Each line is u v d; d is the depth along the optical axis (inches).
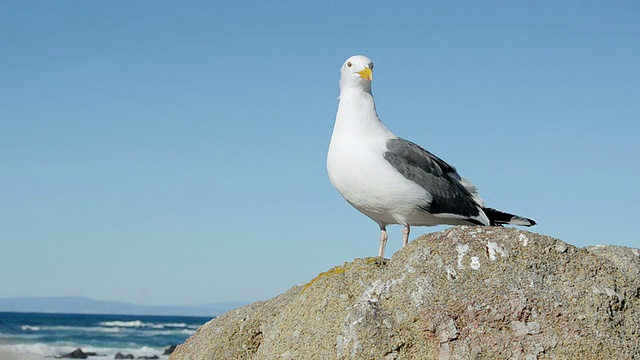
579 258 80.0
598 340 76.2
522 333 76.4
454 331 76.7
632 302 78.7
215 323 92.4
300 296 83.2
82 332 564.4
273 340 82.0
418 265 79.4
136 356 409.1
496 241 80.0
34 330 579.8
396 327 77.5
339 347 77.7
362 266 82.8
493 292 77.5
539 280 78.5
